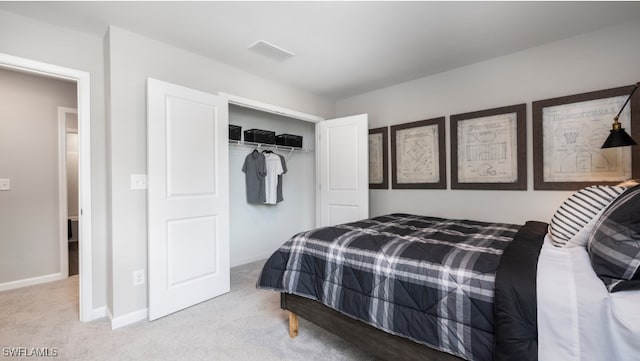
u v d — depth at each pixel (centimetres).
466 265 131
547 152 254
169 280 235
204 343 193
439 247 155
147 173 229
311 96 387
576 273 112
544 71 257
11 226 295
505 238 175
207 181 263
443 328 127
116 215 219
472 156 297
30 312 239
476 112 293
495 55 278
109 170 222
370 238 178
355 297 159
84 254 224
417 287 137
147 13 202
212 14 205
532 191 263
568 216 147
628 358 89
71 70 220
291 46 255
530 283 110
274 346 190
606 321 94
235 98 298
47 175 315
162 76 245
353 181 366
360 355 180
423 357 136
